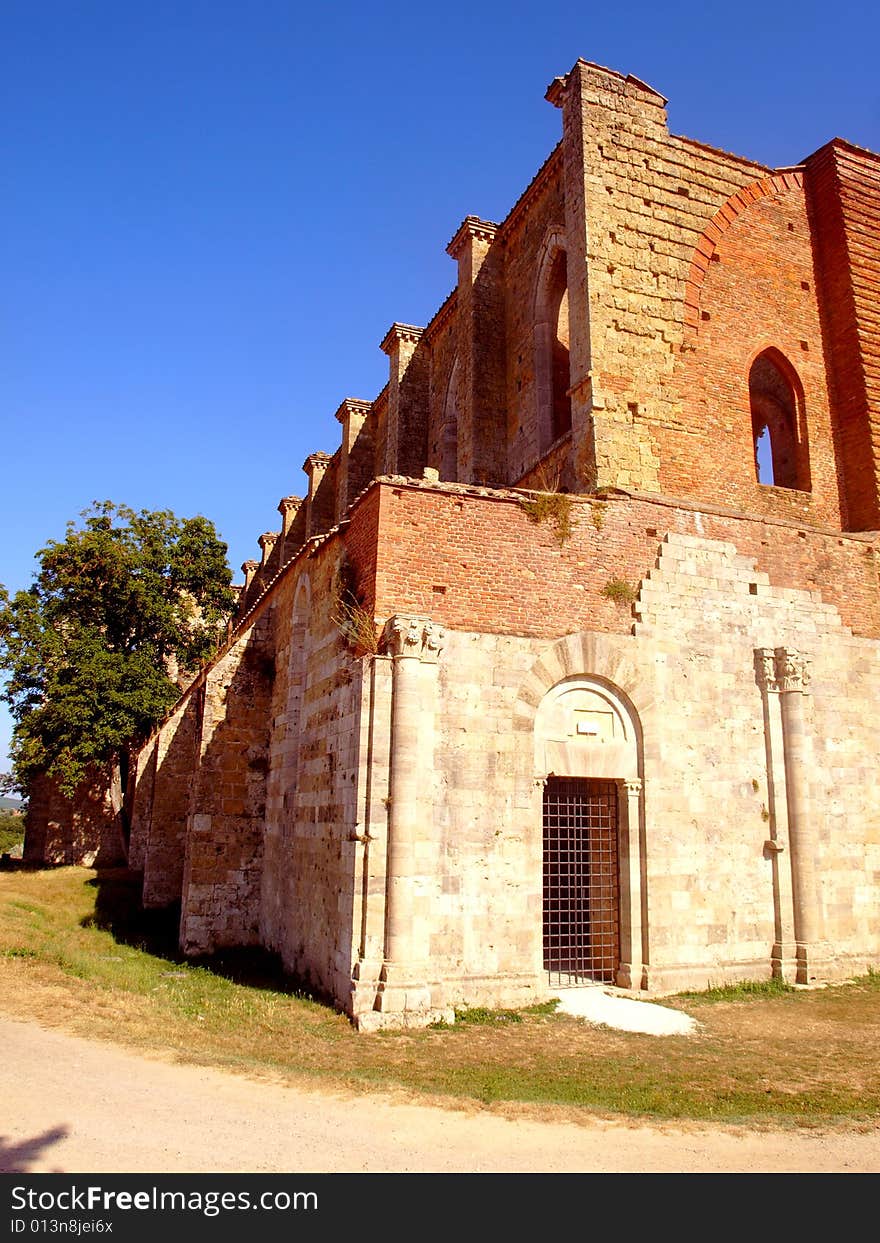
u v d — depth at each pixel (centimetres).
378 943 1435
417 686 1534
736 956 1750
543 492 1825
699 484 2209
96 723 3872
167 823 3116
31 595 4147
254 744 2462
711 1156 819
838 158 2609
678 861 1733
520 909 1548
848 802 1962
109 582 4206
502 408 2781
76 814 4594
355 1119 888
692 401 2259
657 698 1786
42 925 2453
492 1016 1438
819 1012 1540
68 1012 1255
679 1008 1546
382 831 1475
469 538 1684
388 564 1606
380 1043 1276
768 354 2478
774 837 1834
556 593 1738
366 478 3844
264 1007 1503
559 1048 1270
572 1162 791
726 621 1911
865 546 2178
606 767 1717
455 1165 772
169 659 4869
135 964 1994
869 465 2397
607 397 2141
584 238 2230
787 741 1889
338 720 1727
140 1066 1024
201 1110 878
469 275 2870
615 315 2206
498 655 1645
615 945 1714
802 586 2042
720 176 2481
